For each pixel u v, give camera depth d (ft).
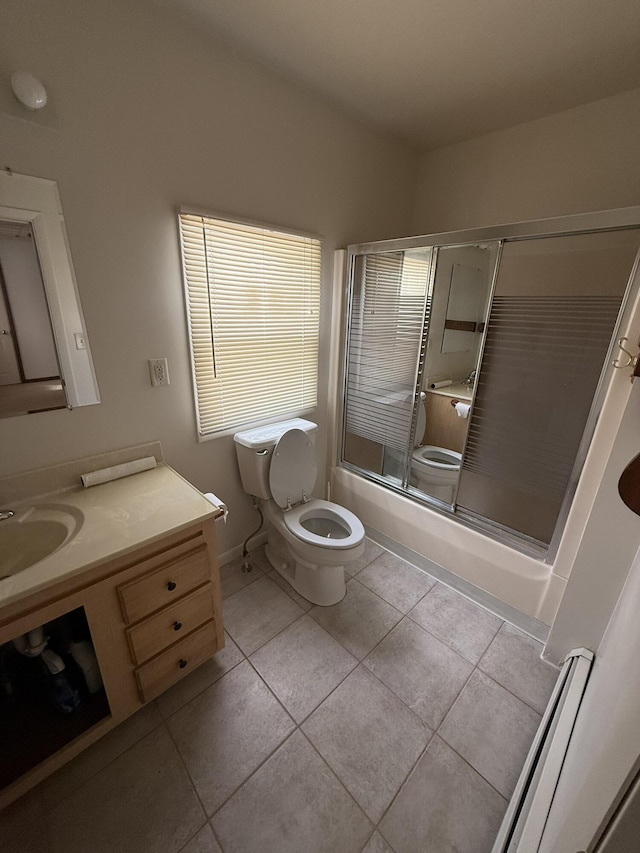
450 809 3.52
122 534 3.65
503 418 5.37
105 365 4.56
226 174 5.03
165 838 3.28
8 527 3.85
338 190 6.49
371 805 3.53
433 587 6.39
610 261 4.11
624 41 4.33
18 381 3.96
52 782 3.64
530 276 4.75
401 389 6.68
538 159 6.24
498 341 5.20
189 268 4.96
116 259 4.36
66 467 4.46
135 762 3.82
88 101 3.80
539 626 5.34
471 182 7.11
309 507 6.47
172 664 4.21
